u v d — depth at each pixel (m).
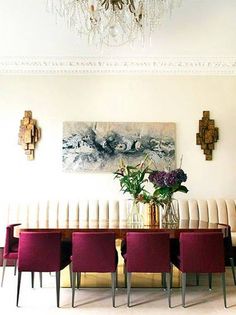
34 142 4.87
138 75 5.01
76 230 2.99
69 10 3.40
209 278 3.39
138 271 2.83
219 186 4.88
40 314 2.67
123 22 3.44
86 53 4.75
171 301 3.00
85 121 4.93
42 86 4.98
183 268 2.84
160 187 3.35
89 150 4.88
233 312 2.73
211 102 5.00
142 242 2.84
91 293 3.24
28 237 2.85
